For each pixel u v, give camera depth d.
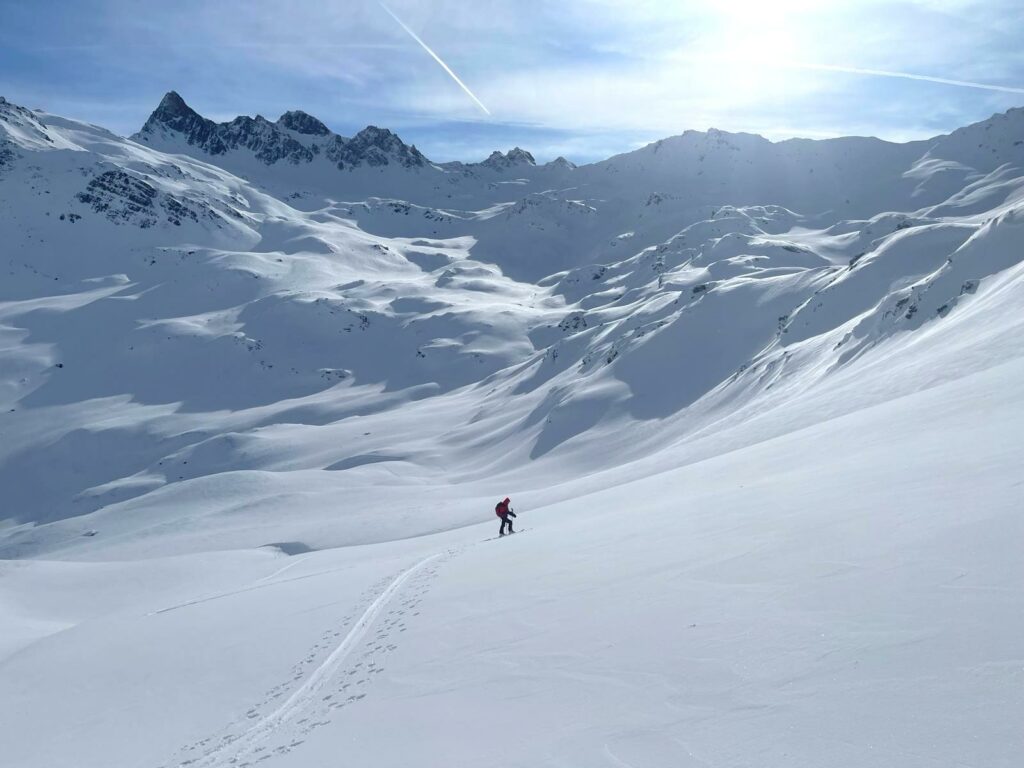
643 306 161.25
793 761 4.34
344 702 10.11
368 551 37.41
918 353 36.72
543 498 46.44
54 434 190.75
